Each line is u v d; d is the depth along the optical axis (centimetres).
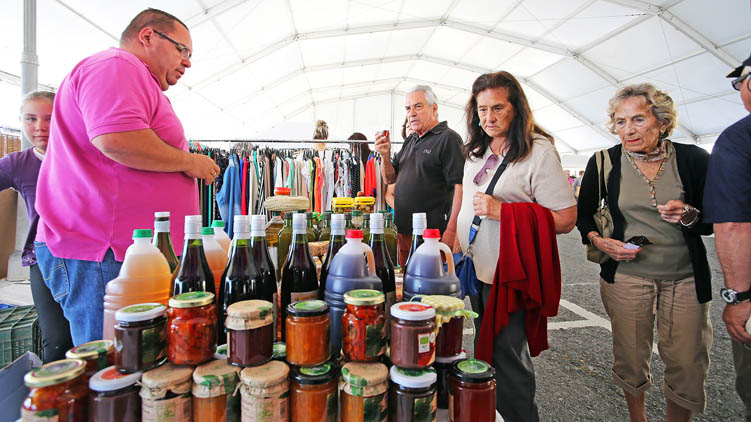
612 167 172
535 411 138
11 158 176
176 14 558
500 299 130
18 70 484
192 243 84
